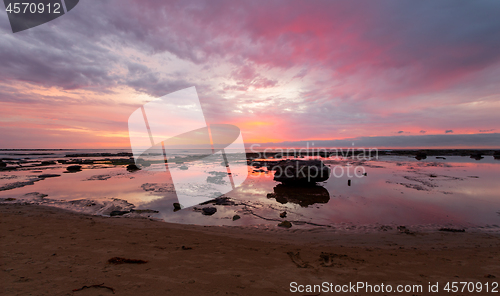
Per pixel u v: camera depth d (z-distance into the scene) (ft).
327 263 12.43
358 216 28.73
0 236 14.89
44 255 11.43
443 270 11.73
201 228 22.82
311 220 27.12
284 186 48.21
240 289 8.63
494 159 132.46
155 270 10.10
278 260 12.64
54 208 29.58
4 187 45.96
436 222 26.43
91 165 100.89
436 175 62.69
